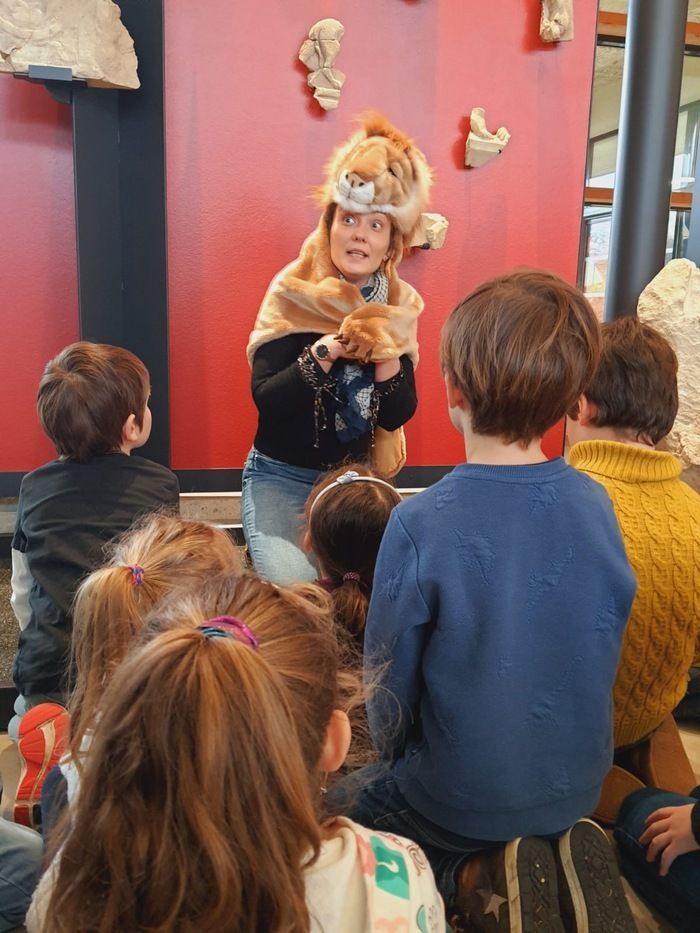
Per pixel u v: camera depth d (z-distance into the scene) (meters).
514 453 0.98
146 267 2.35
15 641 2.04
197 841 0.53
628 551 1.24
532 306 0.94
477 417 0.98
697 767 1.67
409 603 0.95
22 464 2.63
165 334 2.40
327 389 1.92
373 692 0.99
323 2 2.57
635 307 2.16
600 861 1.00
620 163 2.10
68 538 1.45
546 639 0.95
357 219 2.00
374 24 2.63
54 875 0.63
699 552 1.27
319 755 0.67
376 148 1.96
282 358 2.03
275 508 2.03
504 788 0.98
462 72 2.73
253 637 0.63
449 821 1.02
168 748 0.54
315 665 0.67
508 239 2.89
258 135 2.60
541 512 0.95
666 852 1.14
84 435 1.51
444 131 2.76
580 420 1.37
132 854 0.54
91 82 2.16
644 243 2.10
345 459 1.99
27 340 2.57
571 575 0.95
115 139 2.26
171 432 2.71
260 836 0.55
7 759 1.77
